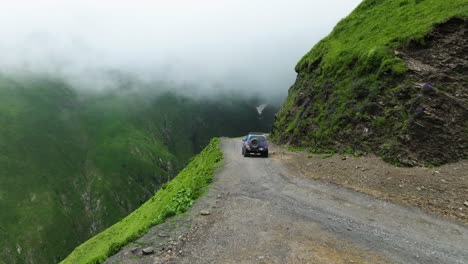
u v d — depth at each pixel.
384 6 34.59
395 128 17.48
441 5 23.69
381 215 9.19
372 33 29.69
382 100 19.84
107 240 36.69
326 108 26.47
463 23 19.38
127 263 6.12
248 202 11.39
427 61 19.55
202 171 21.80
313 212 9.84
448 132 15.07
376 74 21.95
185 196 12.86
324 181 14.70
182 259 6.28
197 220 9.12
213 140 54.25
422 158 14.73
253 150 26.19
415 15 25.88
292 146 30.30
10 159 166.50
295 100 39.25
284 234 7.80
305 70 43.91
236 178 16.83
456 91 16.67
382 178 13.51
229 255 6.47
